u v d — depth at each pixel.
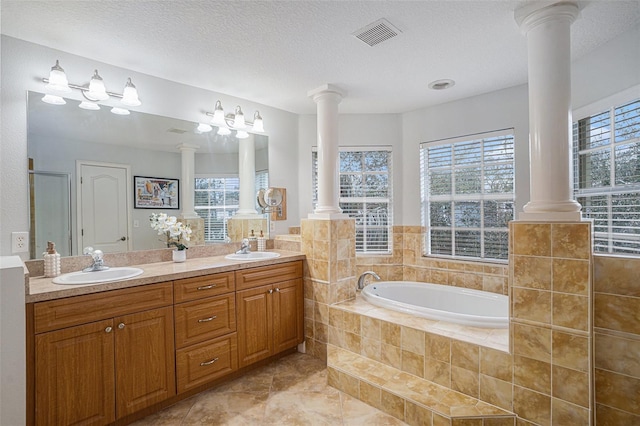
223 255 3.07
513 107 2.99
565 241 1.71
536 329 1.79
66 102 2.25
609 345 1.77
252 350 2.61
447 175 3.47
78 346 1.78
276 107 3.49
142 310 2.01
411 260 3.68
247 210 3.26
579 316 1.67
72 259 2.25
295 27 1.98
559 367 1.72
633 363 1.71
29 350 1.63
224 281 2.44
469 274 3.26
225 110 3.11
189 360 2.22
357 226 3.80
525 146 2.92
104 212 2.40
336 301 2.88
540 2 1.75
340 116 3.77
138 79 2.59
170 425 2.00
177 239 2.74
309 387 2.44
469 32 2.05
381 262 3.74
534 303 1.80
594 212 2.25
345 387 2.35
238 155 3.20
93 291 1.82
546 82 1.80
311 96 3.10
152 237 2.62
